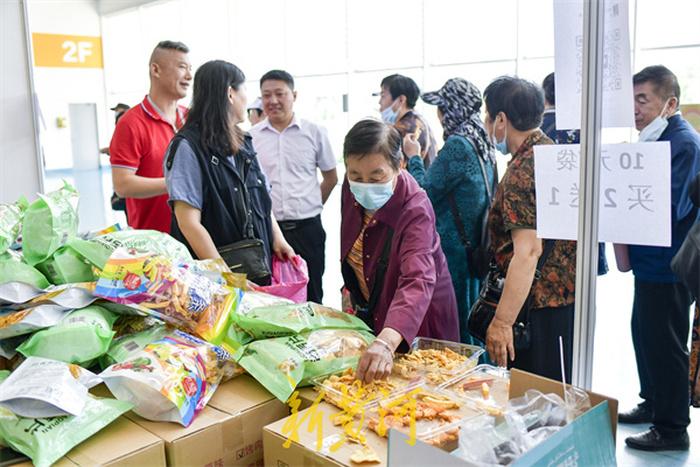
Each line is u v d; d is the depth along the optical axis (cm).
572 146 175
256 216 210
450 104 249
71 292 130
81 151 1077
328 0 605
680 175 213
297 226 329
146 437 109
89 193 962
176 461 108
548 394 110
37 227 140
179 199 189
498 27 462
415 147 304
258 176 216
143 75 980
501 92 210
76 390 110
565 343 212
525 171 201
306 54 647
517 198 200
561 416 104
